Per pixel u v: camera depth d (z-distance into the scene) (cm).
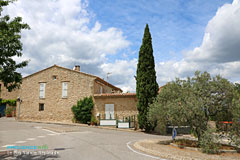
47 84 2523
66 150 904
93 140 1223
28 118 2495
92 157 778
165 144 1138
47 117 2452
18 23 808
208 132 927
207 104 987
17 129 1695
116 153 863
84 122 2312
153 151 893
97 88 2542
